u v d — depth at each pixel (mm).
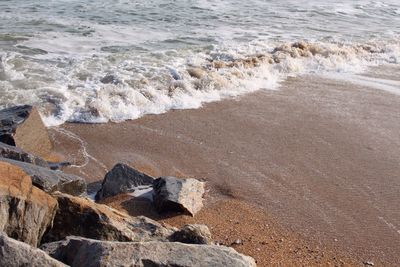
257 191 9336
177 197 8398
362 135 11867
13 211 5832
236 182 9609
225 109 13023
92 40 17438
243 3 24891
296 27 21141
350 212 8805
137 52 16438
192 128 11875
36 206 6094
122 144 10953
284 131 11922
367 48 18484
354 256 7668
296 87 14867
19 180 6160
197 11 22609
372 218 8672
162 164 10195
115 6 22562
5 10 20609
